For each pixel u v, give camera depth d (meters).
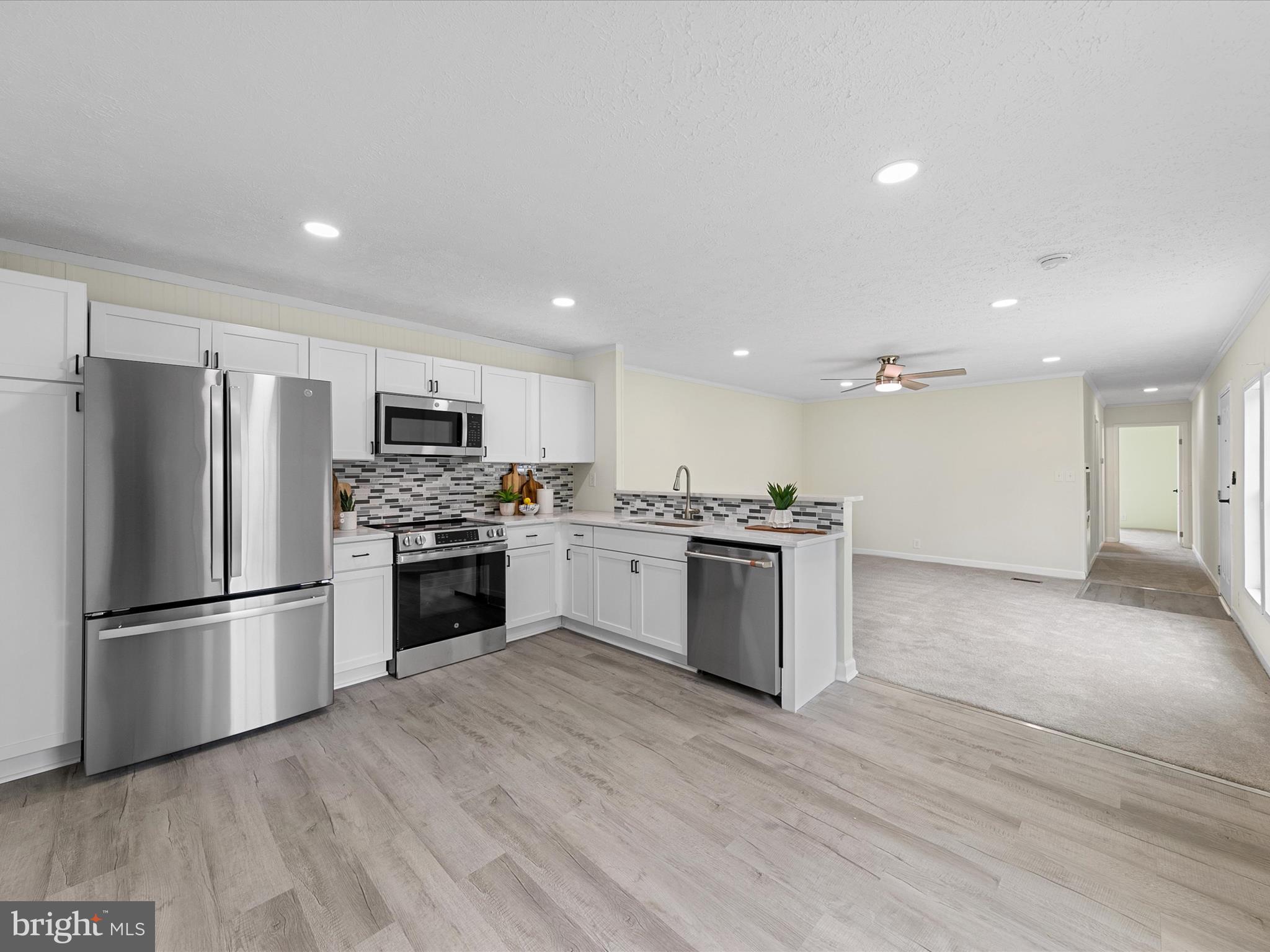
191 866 1.68
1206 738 2.46
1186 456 8.32
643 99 1.57
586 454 4.76
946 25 1.30
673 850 1.76
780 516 3.29
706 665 3.12
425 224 2.38
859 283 3.14
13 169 1.94
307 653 2.71
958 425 7.04
